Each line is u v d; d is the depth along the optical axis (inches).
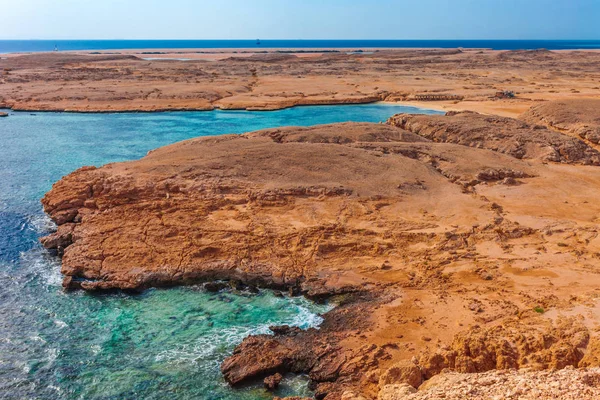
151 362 964.0
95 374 933.8
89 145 2613.2
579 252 1262.3
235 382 898.7
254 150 1827.0
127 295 1198.9
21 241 1475.1
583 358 757.9
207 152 1822.1
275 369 927.0
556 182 1781.5
